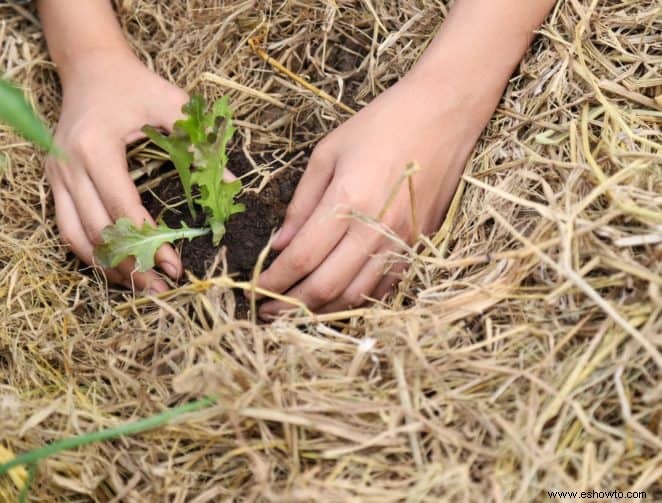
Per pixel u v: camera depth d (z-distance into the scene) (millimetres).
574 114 762
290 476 653
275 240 757
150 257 740
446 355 684
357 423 665
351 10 846
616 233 690
